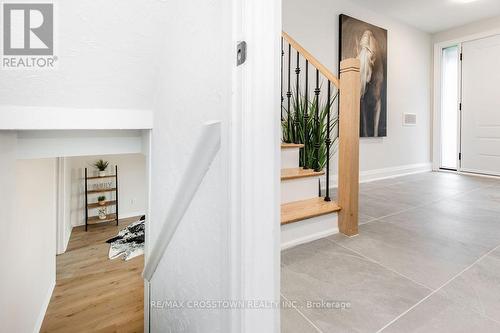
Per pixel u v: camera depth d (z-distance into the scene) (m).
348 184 1.93
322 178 3.38
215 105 0.70
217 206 0.72
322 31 3.40
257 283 0.65
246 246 0.63
